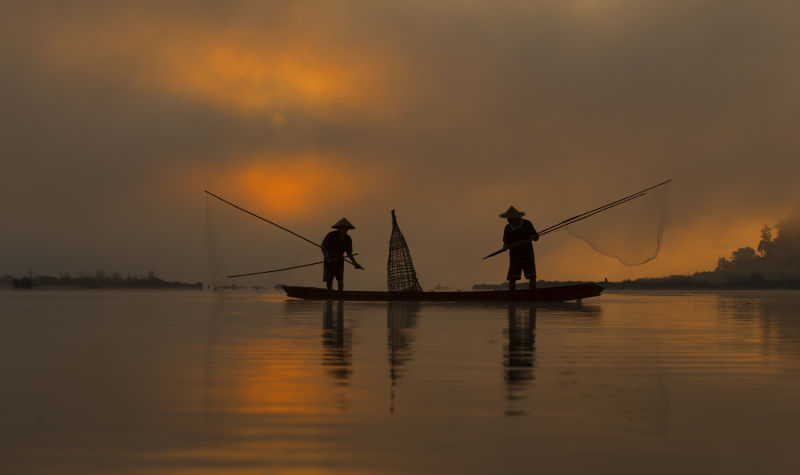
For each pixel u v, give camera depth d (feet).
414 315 93.09
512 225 127.44
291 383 37.29
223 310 110.32
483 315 92.17
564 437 26.16
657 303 146.51
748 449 24.63
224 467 22.49
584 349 52.60
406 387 36.17
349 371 41.52
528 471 22.09
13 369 42.65
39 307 124.57
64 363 45.14
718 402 32.55
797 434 26.71
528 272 128.77
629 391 35.14
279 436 26.22
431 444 25.12
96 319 87.97
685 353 50.19
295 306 121.80
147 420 28.78
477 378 38.96
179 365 44.21
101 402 32.42
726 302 156.04
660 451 24.34
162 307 123.65
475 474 21.77
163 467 22.48
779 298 195.00
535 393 34.65
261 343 56.70
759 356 48.88
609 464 22.82
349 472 21.97
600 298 192.44
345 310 106.52
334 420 28.78
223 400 32.81
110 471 22.07
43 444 25.17
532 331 67.87
